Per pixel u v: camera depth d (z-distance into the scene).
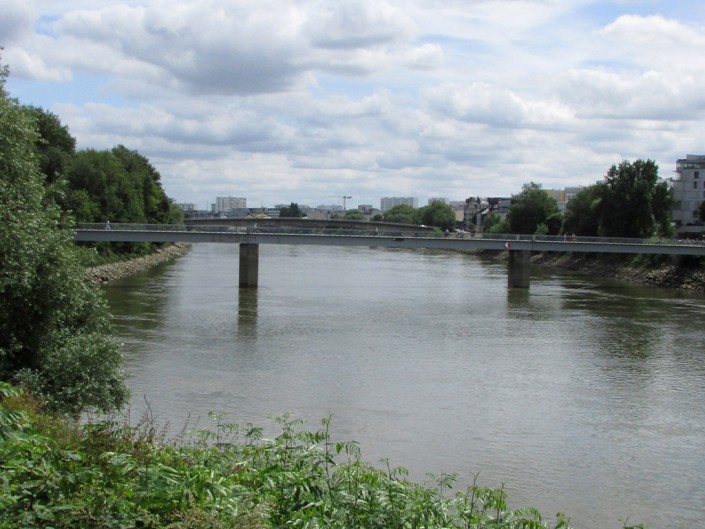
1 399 17.66
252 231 78.88
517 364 38.97
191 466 12.41
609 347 44.38
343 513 10.98
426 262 134.50
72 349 24.44
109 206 96.12
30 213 26.44
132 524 8.88
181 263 116.31
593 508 20.42
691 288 87.19
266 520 10.19
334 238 83.25
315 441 14.12
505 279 96.31
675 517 20.08
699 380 35.81
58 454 10.37
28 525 8.59
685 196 157.50
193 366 36.47
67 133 97.88
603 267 112.69
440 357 40.59
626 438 26.67
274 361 38.34
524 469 23.23
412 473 22.31
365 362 38.75
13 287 24.22
